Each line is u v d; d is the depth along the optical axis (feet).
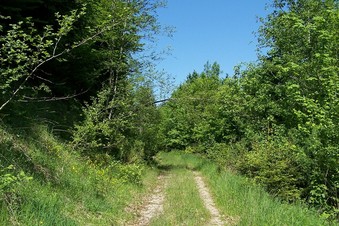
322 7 52.80
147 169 71.56
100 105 48.47
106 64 55.47
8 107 34.04
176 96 72.79
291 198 38.96
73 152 41.19
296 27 42.27
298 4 55.26
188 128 145.07
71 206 27.89
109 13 53.06
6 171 23.97
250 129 59.88
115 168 48.49
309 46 46.32
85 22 48.80
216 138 94.73
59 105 48.88
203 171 76.84
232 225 32.09
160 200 44.96
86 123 45.24
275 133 50.29
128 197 40.40
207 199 45.60
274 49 58.54
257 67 60.95
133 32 57.31
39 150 32.81
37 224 20.88
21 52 27.30
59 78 49.75
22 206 22.09
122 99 55.57
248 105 60.08
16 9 37.06
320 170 35.19
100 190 35.73
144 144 77.36
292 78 48.39
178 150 147.23
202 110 99.55
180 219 32.91
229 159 62.34
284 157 42.16
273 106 54.44
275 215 30.73
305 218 30.22
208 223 32.81
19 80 39.73
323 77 39.04
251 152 50.06
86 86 55.67
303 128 34.42
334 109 32.40
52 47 44.42
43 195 25.40
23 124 35.06
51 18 43.70
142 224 32.76
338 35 37.73
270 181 40.88
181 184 56.03
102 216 30.27
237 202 38.70
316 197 35.73
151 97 63.46
